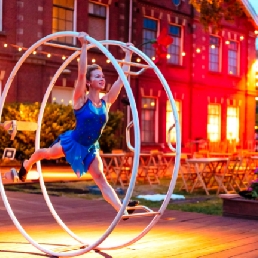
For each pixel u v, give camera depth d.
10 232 6.19
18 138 16.52
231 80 27.77
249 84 28.91
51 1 19.50
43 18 19.25
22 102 18.23
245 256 5.16
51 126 16.91
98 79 4.96
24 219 7.19
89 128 4.89
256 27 28.53
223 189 12.41
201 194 11.52
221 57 27.19
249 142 28.03
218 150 22.19
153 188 12.38
